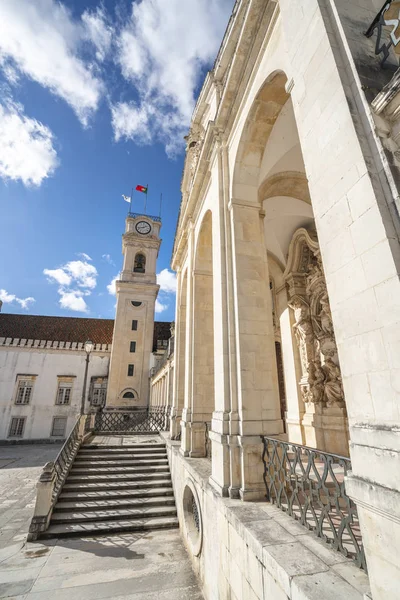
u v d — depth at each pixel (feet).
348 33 8.77
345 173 7.93
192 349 29.12
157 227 107.86
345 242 7.83
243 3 17.71
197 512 19.84
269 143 20.76
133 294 97.50
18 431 85.25
